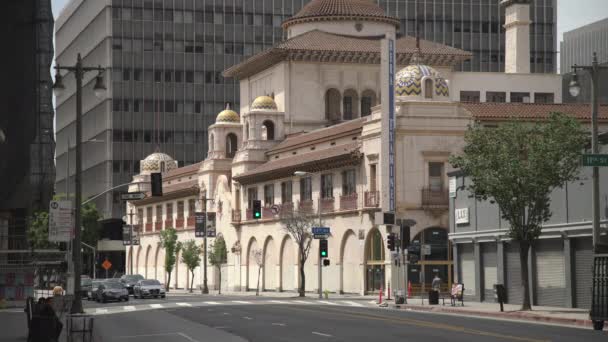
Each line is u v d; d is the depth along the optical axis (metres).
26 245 60.81
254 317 44.09
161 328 38.72
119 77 135.38
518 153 45.59
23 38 43.81
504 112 72.94
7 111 44.59
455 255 61.31
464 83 94.12
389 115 70.44
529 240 45.78
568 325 37.12
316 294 79.62
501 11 137.50
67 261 47.50
